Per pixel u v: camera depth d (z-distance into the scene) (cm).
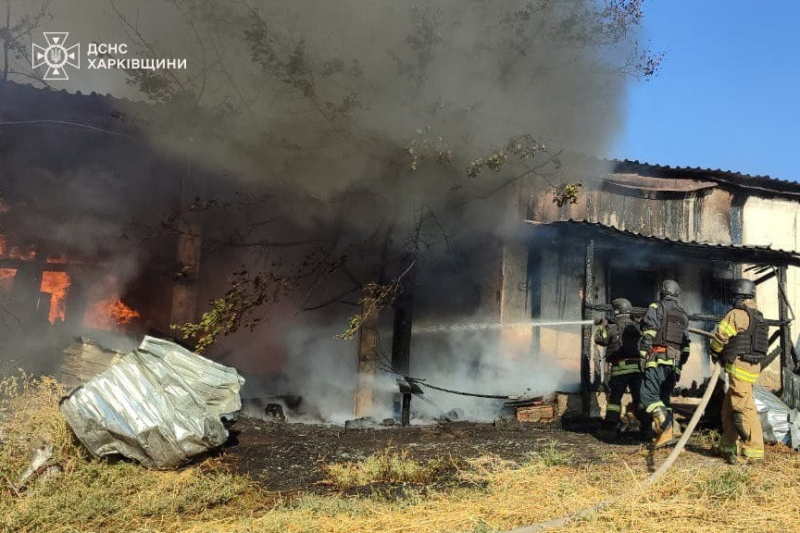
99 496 517
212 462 619
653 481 525
